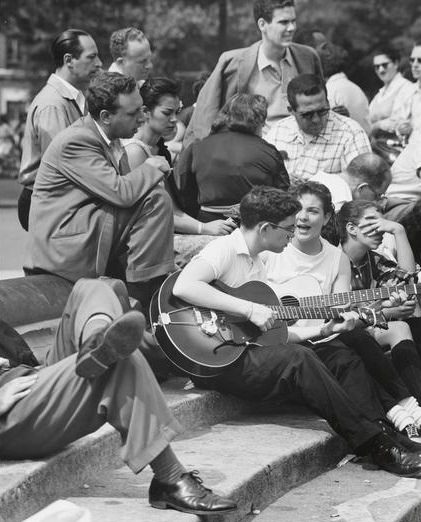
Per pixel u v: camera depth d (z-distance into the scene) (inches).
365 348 240.8
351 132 319.0
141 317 170.2
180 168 289.4
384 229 262.7
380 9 1369.3
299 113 312.0
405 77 488.4
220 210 284.4
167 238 244.5
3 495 169.6
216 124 288.4
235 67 339.6
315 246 249.4
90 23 1192.2
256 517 203.5
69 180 241.9
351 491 219.5
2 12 1182.9
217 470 206.4
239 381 232.4
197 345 227.6
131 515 179.2
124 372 177.5
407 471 224.8
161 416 178.4
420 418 237.8
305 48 346.3
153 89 270.4
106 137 243.6
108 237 240.8
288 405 256.1
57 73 286.7
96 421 181.0
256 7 336.5
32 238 247.1
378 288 240.1
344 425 226.7
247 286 232.7
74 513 166.9
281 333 233.3
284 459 217.8
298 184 249.4
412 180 351.9
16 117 1408.7
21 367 186.7
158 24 1266.0
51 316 237.3
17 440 181.6
